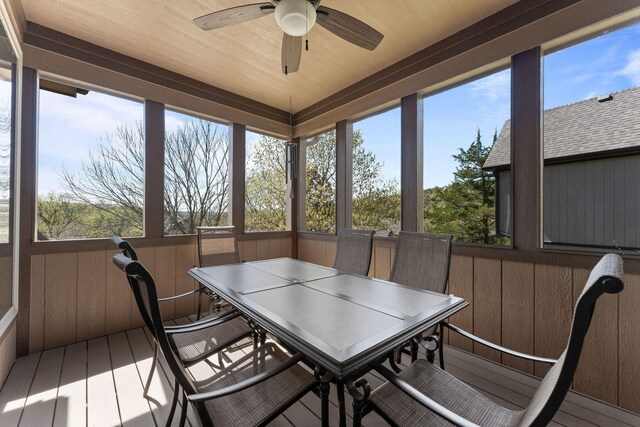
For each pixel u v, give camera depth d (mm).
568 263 1916
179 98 3154
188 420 1596
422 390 1203
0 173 1947
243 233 3768
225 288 1787
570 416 1655
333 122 3703
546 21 2002
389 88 3004
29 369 2094
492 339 2262
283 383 1246
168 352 1013
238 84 3412
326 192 3990
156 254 2998
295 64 2254
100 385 1910
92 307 2631
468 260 2412
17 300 2236
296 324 1220
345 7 2154
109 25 2369
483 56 2314
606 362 1777
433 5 2146
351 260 2619
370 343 1055
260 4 1668
